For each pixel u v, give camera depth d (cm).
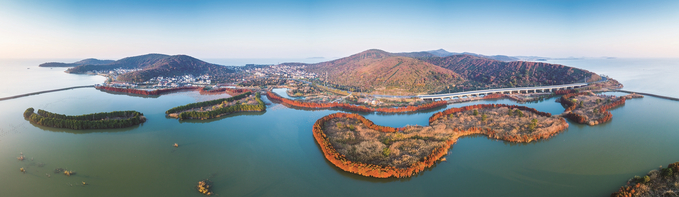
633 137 19025
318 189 13150
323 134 18775
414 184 13450
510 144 18075
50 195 12462
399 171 13812
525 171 14538
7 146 18250
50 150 17638
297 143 18988
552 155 16325
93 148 18088
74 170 14938
